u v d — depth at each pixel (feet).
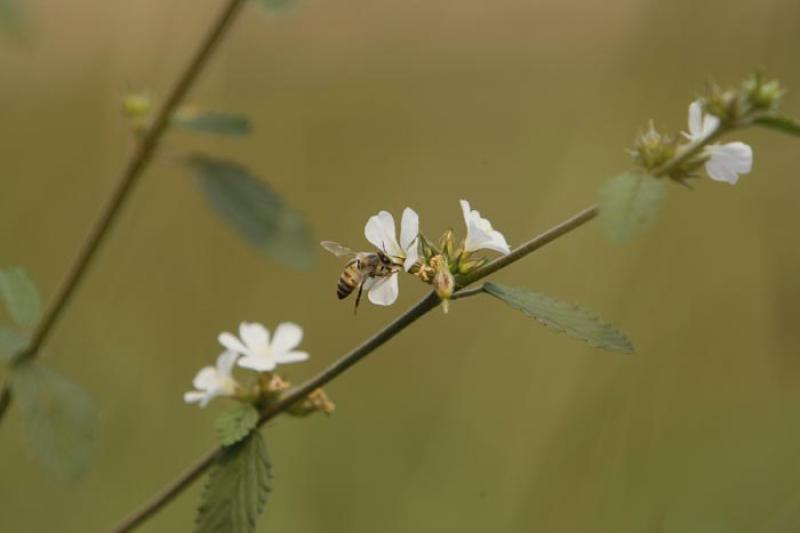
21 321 1.71
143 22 3.10
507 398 2.47
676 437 2.29
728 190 2.72
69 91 3.39
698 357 2.46
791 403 2.37
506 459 2.39
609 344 1.53
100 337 2.65
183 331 2.83
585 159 3.01
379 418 2.69
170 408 2.56
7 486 2.27
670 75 3.12
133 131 1.78
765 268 2.63
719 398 2.42
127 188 1.76
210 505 1.58
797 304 2.59
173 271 2.89
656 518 2.15
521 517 2.28
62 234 3.09
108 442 2.42
